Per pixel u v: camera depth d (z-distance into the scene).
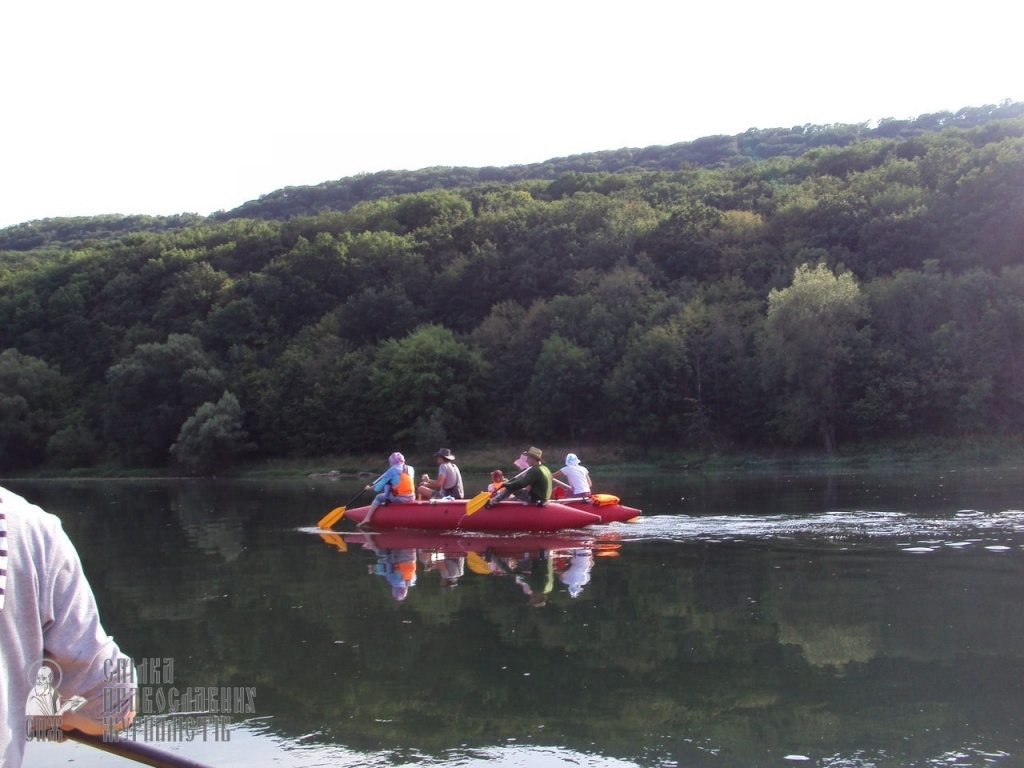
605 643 5.95
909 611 6.69
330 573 9.21
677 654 5.65
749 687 4.98
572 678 5.21
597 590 7.80
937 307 34.69
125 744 2.27
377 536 12.64
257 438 45.56
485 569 9.23
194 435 43.22
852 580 7.98
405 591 8.03
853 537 10.80
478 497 12.80
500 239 55.16
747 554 9.70
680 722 4.46
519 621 6.65
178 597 8.01
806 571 8.52
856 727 4.33
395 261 54.44
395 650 5.90
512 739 4.30
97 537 13.34
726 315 39.69
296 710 4.78
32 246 96.56
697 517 13.64
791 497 17.22
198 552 11.21
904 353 34.38
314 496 23.58
